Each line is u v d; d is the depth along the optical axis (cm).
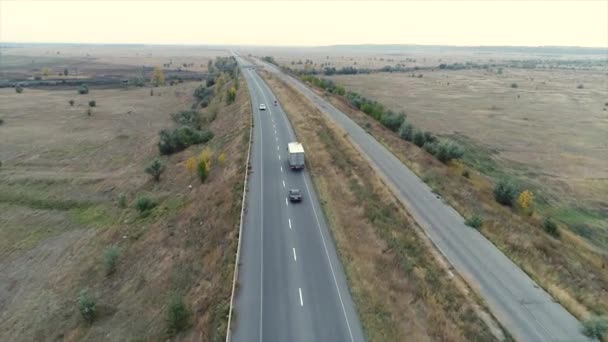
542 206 5256
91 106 12662
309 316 2547
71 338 3055
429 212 4125
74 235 4806
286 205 4147
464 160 7006
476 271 3116
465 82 19625
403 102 13275
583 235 4556
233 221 3806
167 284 3322
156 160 6212
